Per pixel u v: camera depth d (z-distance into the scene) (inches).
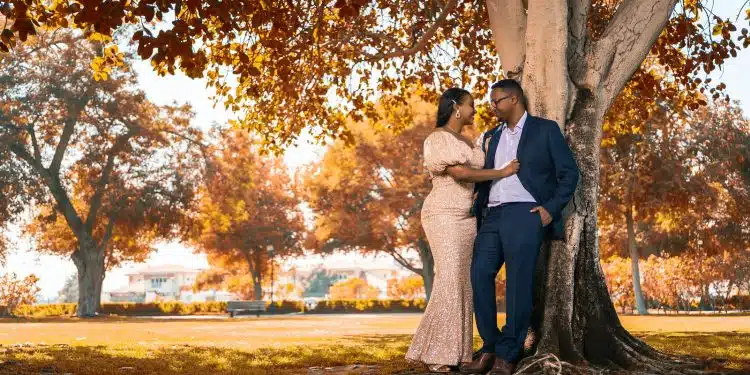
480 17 474.0
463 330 214.2
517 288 200.4
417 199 1756.9
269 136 523.2
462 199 215.3
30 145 1531.7
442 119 217.8
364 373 225.9
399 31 510.9
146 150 1509.6
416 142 1745.8
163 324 885.8
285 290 3154.5
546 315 221.8
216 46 426.9
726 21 417.1
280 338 462.6
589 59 239.1
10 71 1378.0
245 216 2058.3
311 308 2149.4
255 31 388.8
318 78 483.8
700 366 214.5
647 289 1370.6
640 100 546.9
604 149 1181.1
